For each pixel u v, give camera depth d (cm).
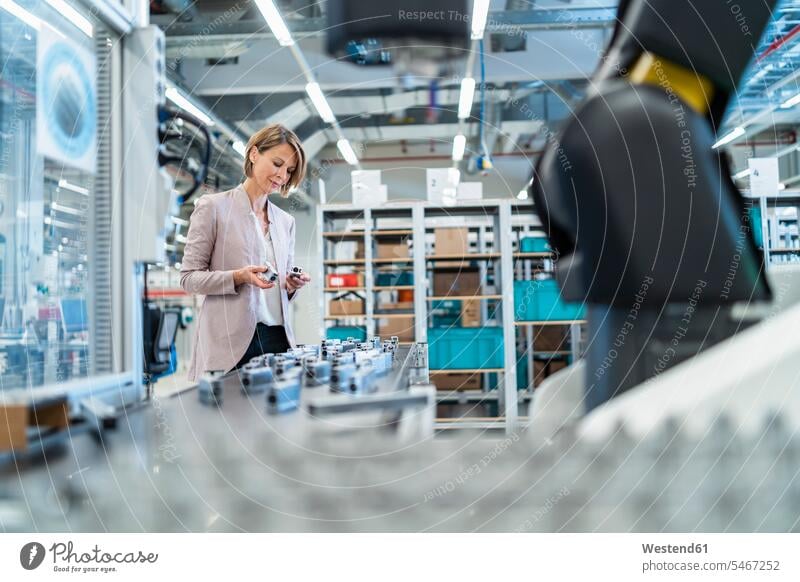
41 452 49
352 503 40
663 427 41
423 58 123
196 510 43
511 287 370
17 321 159
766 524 39
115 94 83
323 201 671
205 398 65
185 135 91
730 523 39
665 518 39
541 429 46
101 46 82
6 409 52
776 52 257
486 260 407
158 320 231
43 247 167
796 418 39
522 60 339
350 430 47
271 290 134
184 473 43
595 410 45
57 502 45
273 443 45
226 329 120
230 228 128
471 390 352
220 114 464
